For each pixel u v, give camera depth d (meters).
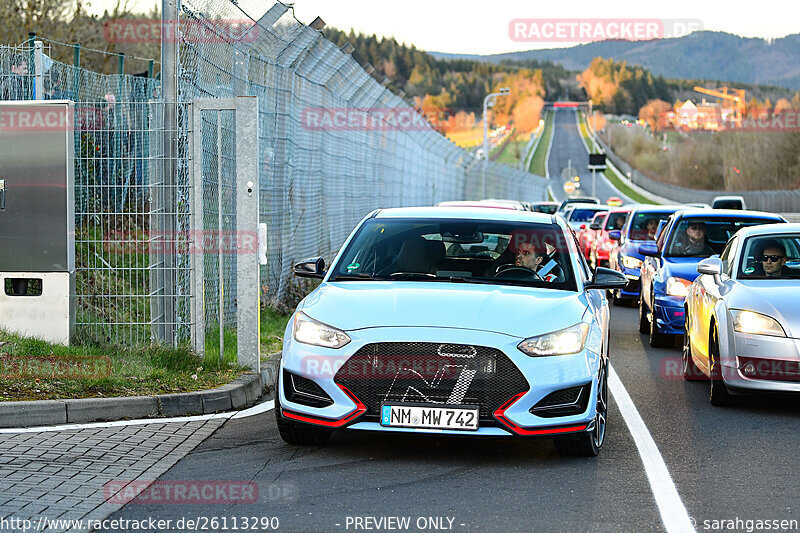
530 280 8.11
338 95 19.77
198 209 10.09
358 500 5.99
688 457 7.30
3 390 8.27
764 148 89.94
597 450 7.32
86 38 25.75
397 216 8.81
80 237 10.77
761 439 7.97
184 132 10.73
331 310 7.29
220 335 9.96
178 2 10.48
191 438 7.56
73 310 10.45
